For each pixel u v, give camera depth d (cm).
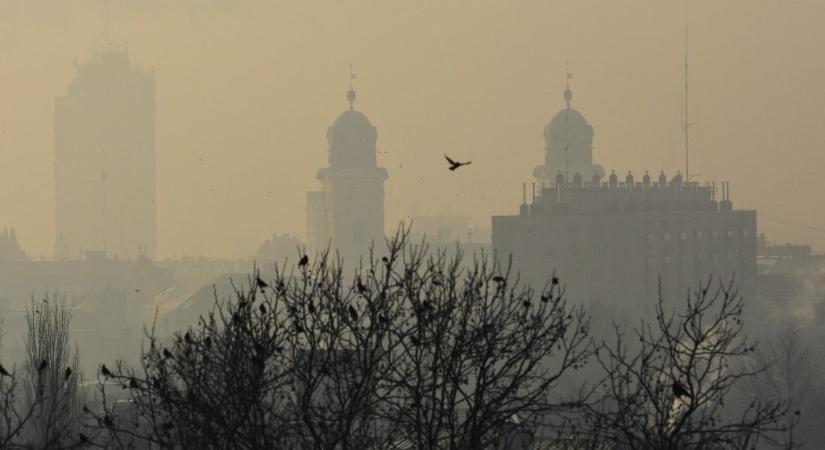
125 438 14250
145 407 13112
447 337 13538
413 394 13350
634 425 13138
